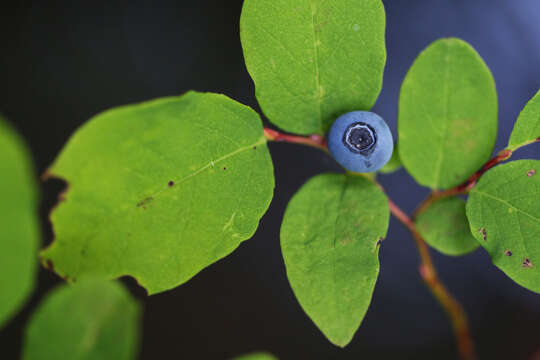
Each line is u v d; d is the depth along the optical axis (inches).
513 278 5.0
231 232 4.8
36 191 4.1
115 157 4.6
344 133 5.1
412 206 7.7
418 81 5.2
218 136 4.9
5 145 4.0
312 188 5.1
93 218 4.6
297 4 4.9
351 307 4.8
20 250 4.1
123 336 4.6
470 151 5.3
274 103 5.1
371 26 5.0
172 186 4.7
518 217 5.1
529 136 5.2
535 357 7.8
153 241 4.7
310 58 5.0
